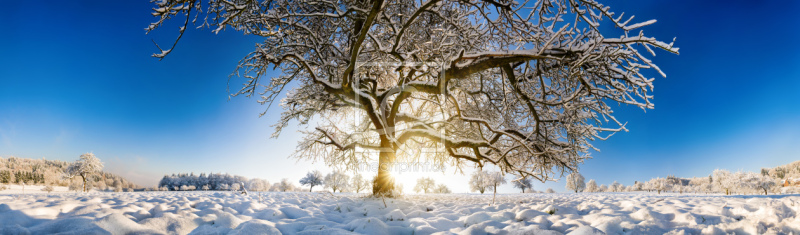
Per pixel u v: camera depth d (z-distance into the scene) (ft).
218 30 19.21
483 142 31.63
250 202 18.98
